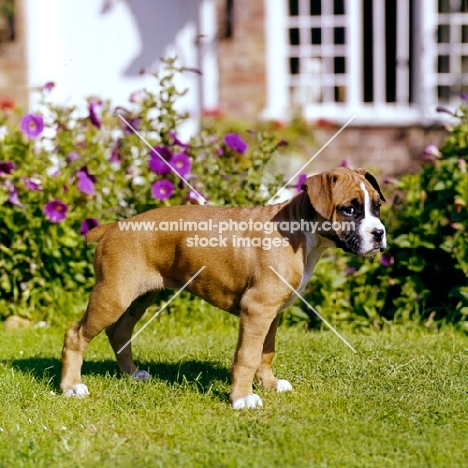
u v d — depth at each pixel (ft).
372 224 9.78
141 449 9.11
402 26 16.52
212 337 11.48
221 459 8.93
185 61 17.97
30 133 11.86
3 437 9.27
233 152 12.05
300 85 17.17
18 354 11.00
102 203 12.07
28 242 11.93
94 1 17.92
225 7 16.81
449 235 11.76
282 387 10.10
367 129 16.63
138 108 13.29
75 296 12.03
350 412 9.61
